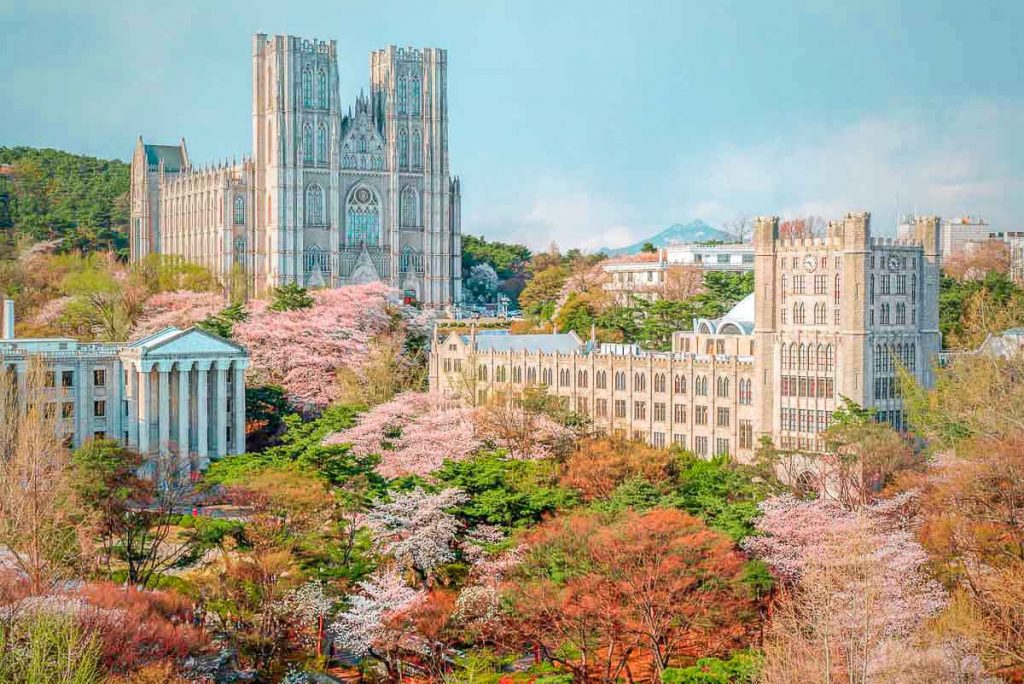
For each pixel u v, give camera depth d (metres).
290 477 150.75
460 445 182.38
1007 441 160.50
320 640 130.75
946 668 105.56
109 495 144.00
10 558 130.75
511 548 136.75
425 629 125.19
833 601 111.50
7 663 100.69
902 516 148.00
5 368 187.38
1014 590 117.94
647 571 125.50
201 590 132.12
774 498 150.88
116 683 103.12
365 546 142.12
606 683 123.94
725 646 127.25
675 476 172.62
